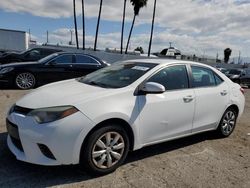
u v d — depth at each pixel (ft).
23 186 12.15
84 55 40.04
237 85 21.25
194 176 14.14
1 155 14.76
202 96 17.58
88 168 12.99
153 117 14.94
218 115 19.12
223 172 14.85
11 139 14.02
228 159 16.63
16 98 29.73
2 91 34.01
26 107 13.11
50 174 13.24
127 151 14.16
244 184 13.74
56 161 12.37
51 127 12.14
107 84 15.31
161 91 14.32
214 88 18.75
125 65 17.25
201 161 16.05
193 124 17.33
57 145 12.17
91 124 12.62
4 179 12.60
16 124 12.89
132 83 14.83
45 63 37.42
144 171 14.26
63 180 12.79
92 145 12.87
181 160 15.98
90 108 12.85
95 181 12.92
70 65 38.60
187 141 19.25
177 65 17.03
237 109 20.76
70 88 14.89
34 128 12.33
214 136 20.36
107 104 13.33
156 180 13.43
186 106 16.56
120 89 14.28
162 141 15.84
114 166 13.75
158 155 16.44
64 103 12.79
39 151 12.41
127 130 14.17
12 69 35.58
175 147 17.95
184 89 16.79
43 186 12.23
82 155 12.83
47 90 14.83
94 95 13.48
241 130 23.00
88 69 39.63
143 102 14.52
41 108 12.72
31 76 36.50
